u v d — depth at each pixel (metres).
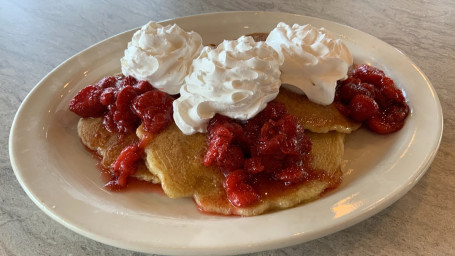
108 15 0.36
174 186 0.20
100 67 0.27
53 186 0.19
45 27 0.35
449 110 0.24
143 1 0.39
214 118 0.21
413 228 0.18
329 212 0.16
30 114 0.23
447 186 0.19
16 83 0.28
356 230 0.18
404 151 0.20
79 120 0.24
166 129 0.22
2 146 0.23
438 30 0.32
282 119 0.20
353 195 0.17
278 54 0.22
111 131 0.23
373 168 0.21
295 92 0.23
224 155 0.20
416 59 0.29
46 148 0.22
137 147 0.21
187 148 0.21
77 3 0.38
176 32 0.23
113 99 0.23
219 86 0.20
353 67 0.27
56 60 0.30
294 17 0.31
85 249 0.17
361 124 0.23
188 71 0.23
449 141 0.22
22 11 0.37
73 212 0.17
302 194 0.19
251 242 0.15
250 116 0.20
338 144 0.22
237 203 0.19
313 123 0.22
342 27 0.29
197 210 0.19
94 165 0.22
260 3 0.37
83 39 0.33
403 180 0.18
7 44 0.32
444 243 0.17
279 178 0.20
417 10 0.35
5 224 0.18
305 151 0.21
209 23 0.31
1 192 0.20
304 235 0.16
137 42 0.23
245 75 0.20
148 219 0.17
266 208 0.19
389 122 0.23
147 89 0.23
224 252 0.15
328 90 0.22
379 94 0.24
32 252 0.17
